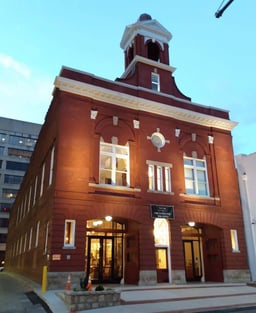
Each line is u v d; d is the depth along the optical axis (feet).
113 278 60.90
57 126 58.80
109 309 35.81
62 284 48.91
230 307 39.78
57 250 50.47
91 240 61.26
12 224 145.89
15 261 112.47
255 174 74.74
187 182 71.41
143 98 69.92
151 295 45.16
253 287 57.82
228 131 80.48
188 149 73.36
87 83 63.31
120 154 63.87
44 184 66.95
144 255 58.34
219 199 72.18
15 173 250.16
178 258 62.03
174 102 75.10
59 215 52.60
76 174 56.29
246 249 71.41
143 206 61.72
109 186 59.47
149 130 68.49
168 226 63.82
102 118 63.52
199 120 76.43
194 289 53.11
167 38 82.69
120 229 63.77
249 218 73.97
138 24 78.74
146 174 64.75
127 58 83.41
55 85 60.85
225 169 76.07
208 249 71.82
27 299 43.52
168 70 78.18
